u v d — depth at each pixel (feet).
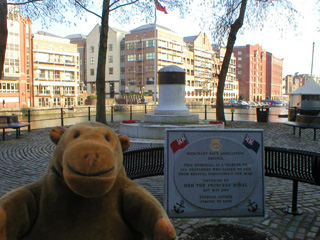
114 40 298.35
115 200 6.03
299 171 14.64
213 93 346.54
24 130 52.19
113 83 303.48
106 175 5.20
